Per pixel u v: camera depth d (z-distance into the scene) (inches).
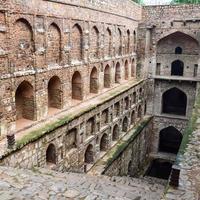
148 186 359.3
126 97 658.8
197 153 303.0
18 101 386.0
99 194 216.5
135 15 742.5
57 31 416.2
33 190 198.4
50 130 364.2
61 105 441.1
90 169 490.9
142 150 767.1
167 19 768.3
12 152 301.4
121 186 303.0
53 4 394.0
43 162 360.8
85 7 477.1
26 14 346.9
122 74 693.9
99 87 566.9
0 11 309.3
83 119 455.5
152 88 830.5
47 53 396.2
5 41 321.7
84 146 470.3
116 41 634.2
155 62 816.9
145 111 850.1
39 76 382.3
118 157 566.9
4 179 220.5
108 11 568.7
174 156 840.3
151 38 800.9
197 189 237.8
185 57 799.1
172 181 243.0
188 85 800.3
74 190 210.4
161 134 911.7
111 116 576.7
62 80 435.5
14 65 339.0
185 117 823.7
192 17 740.7
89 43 505.7
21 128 356.2
